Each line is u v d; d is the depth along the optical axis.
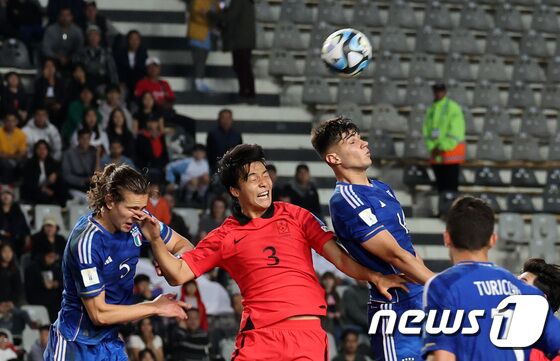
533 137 44.91
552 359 14.47
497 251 40.69
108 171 15.45
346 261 15.44
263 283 15.23
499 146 43.59
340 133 15.68
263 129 42.34
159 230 15.27
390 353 15.62
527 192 43.00
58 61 40.06
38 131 37.34
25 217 33.75
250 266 15.28
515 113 45.59
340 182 15.83
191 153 40.06
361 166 15.67
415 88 44.31
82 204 36.22
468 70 45.81
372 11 45.91
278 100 43.44
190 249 16.33
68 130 38.34
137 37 41.12
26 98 38.56
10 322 31.06
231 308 33.06
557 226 42.06
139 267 33.00
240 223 15.48
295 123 42.72
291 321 15.16
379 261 15.59
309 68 43.91
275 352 15.08
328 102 43.03
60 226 35.53
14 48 41.22
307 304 15.20
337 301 33.03
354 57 17.22
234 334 31.80
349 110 42.88
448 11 47.16
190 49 42.28
